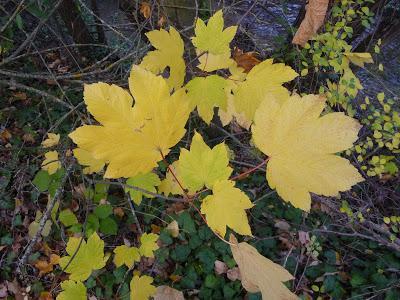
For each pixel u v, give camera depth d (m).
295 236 3.89
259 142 0.67
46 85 5.05
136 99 0.64
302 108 0.65
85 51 5.75
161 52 0.91
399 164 3.89
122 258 1.20
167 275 3.59
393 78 4.51
